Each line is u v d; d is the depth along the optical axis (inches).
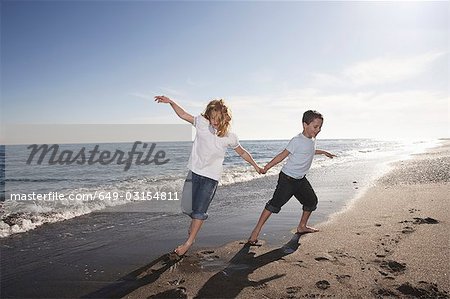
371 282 105.3
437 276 107.7
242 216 209.9
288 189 150.6
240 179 406.6
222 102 135.9
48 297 99.2
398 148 1434.5
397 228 164.9
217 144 134.5
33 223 188.2
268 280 109.0
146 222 194.2
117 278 112.8
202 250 141.4
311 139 154.3
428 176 366.3
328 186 328.2
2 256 134.8
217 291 101.7
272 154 1204.5
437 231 156.6
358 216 195.5
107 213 218.7
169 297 98.0
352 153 1045.2
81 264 126.2
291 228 175.8
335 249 138.3
